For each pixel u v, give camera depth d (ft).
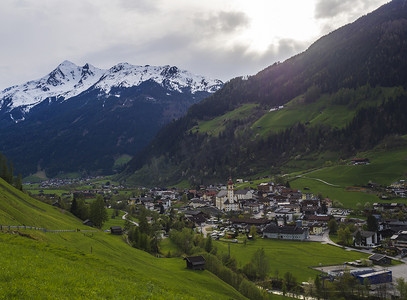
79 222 561.43
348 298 371.56
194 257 384.27
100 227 602.44
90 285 144.46
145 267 323.16
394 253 526.98
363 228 632.38
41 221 378.32
